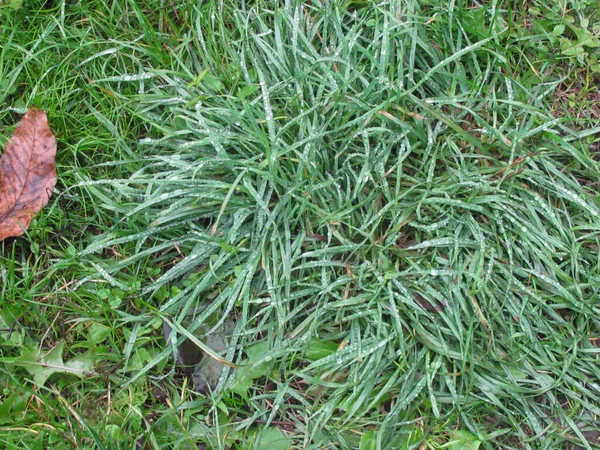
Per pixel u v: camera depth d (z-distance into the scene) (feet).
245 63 1.73
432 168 1.66
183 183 1.63
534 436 1.60
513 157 1.69
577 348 1.65
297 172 1.63
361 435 1.57
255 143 1.67
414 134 1.70
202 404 1.59
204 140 1.62
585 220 1.72
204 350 1.57
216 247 1.64
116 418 1.57
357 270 1.64
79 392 1.59
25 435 1.53
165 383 1.62
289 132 1.69
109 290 1.64
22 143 1.67
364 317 1.62
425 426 1.60
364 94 1.68
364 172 1.64
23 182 1.66
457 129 1.66
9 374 1.57
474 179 1.68
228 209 1.65
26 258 1.69
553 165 1.72
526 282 1.68
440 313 1.61
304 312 1.63
